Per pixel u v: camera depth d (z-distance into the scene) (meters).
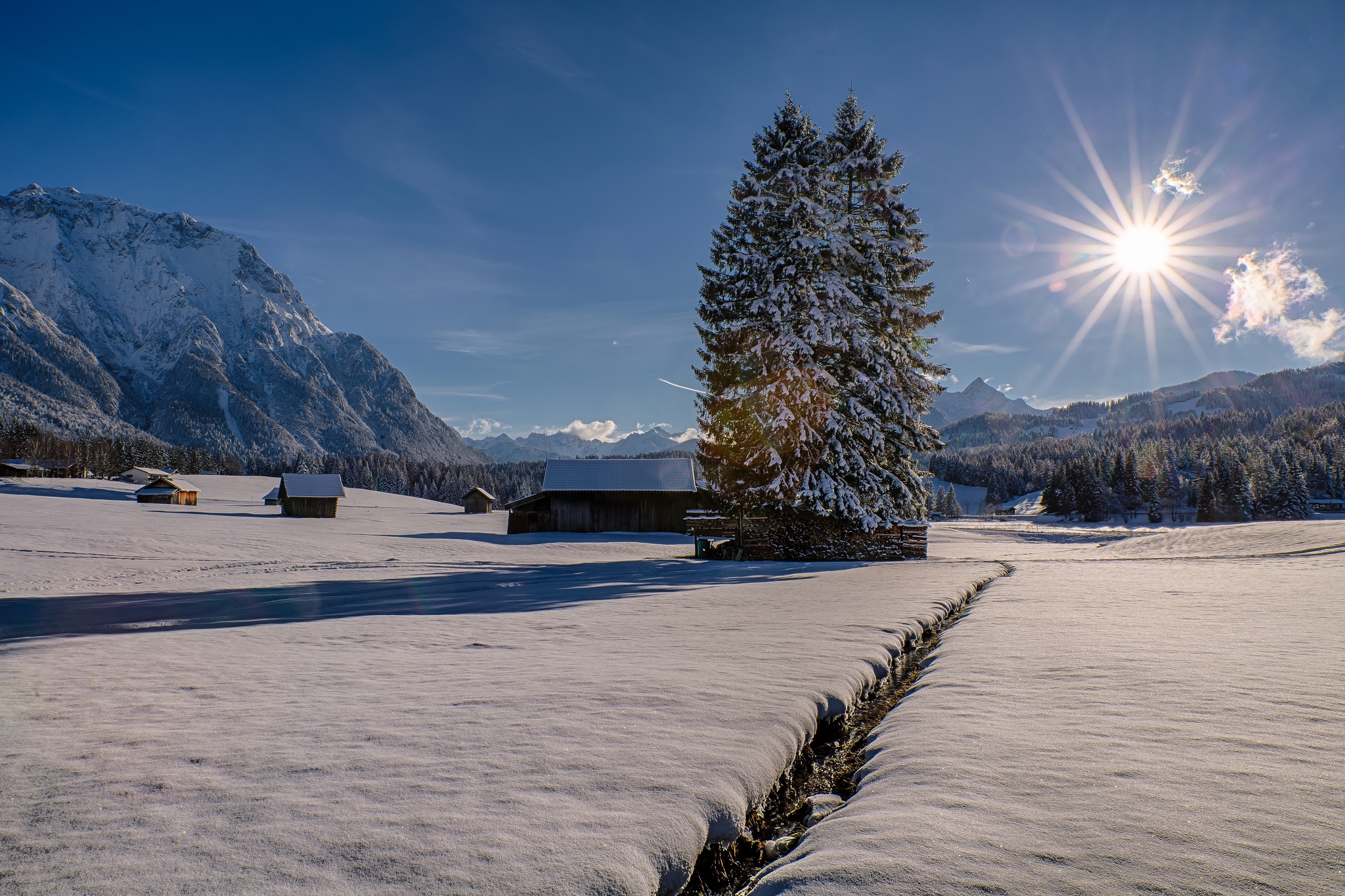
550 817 2.43
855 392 22.11
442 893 1.88
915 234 23.27
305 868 2.04
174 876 1.99
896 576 14.69
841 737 4.25
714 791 2.71
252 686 4.88
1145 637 6.22
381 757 3.14
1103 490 118.00
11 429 148.12
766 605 9.66
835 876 1.94
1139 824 2.20
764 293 22.33
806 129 23.36
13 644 7.27
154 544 29.19
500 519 72.19
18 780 2.87
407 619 9.03
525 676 5.06
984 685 4.53
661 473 45.34
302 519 59.31
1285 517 98.56
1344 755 2.87
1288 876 1.80
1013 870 1.90
